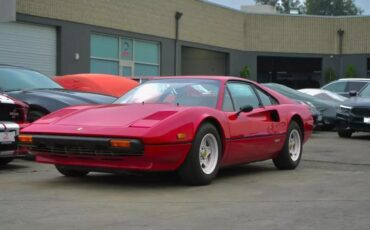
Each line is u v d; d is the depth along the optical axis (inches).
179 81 299.4
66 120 260.2
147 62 1058.7
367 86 601.6
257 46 1365.7
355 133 626.8
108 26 946.1
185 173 258.4
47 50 837.2
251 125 293.7
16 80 390.0
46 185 265.4
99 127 245.1
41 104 350.0
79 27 883.4
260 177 297.4
